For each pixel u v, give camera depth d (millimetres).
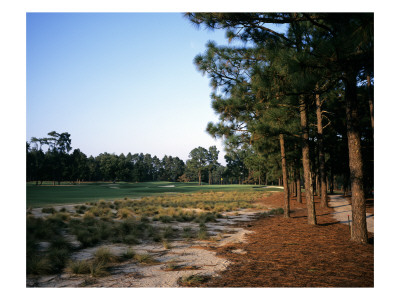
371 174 16766
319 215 12500
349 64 5066
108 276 4305
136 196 27906
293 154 17938
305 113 10047
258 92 6719
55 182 81188
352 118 6371
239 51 8992
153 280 4094
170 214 12523
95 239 6719
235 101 9047
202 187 57625
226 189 46781
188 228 8836
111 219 9750
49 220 8148
